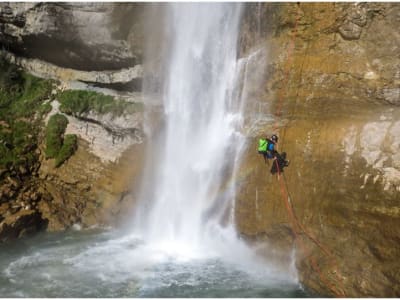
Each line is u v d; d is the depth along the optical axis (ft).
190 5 60.03
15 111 73.00
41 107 73.15
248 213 48.37
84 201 63.87
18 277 45.96
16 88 76.23
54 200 63.77
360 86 45.50
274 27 52.39
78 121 70.38
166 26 63.10
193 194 55.52
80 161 66.54
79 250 53.21
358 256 37.93
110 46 67.77
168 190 58.23
